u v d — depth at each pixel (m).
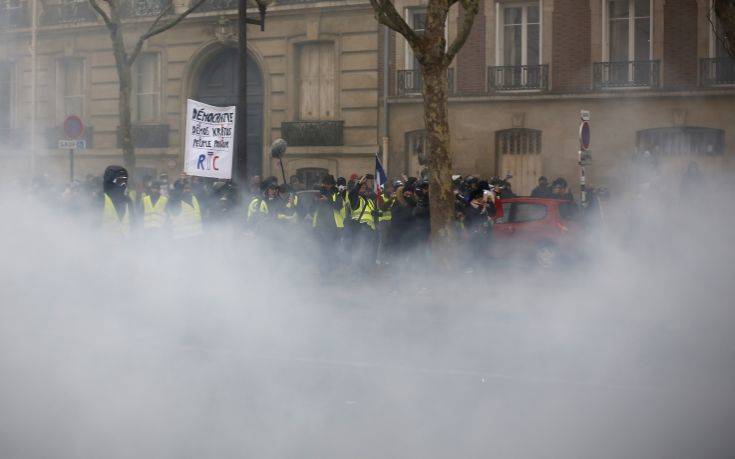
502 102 43.22
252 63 49.34
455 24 44.16
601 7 41.50
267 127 48.44
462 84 44.09
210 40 49.66
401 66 45.16
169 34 50.88
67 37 54.12
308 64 47.81
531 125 42.69
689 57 40.09
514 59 43.50
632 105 40.97
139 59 52.38
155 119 51.94
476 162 43.78
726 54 39.50
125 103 37.94
